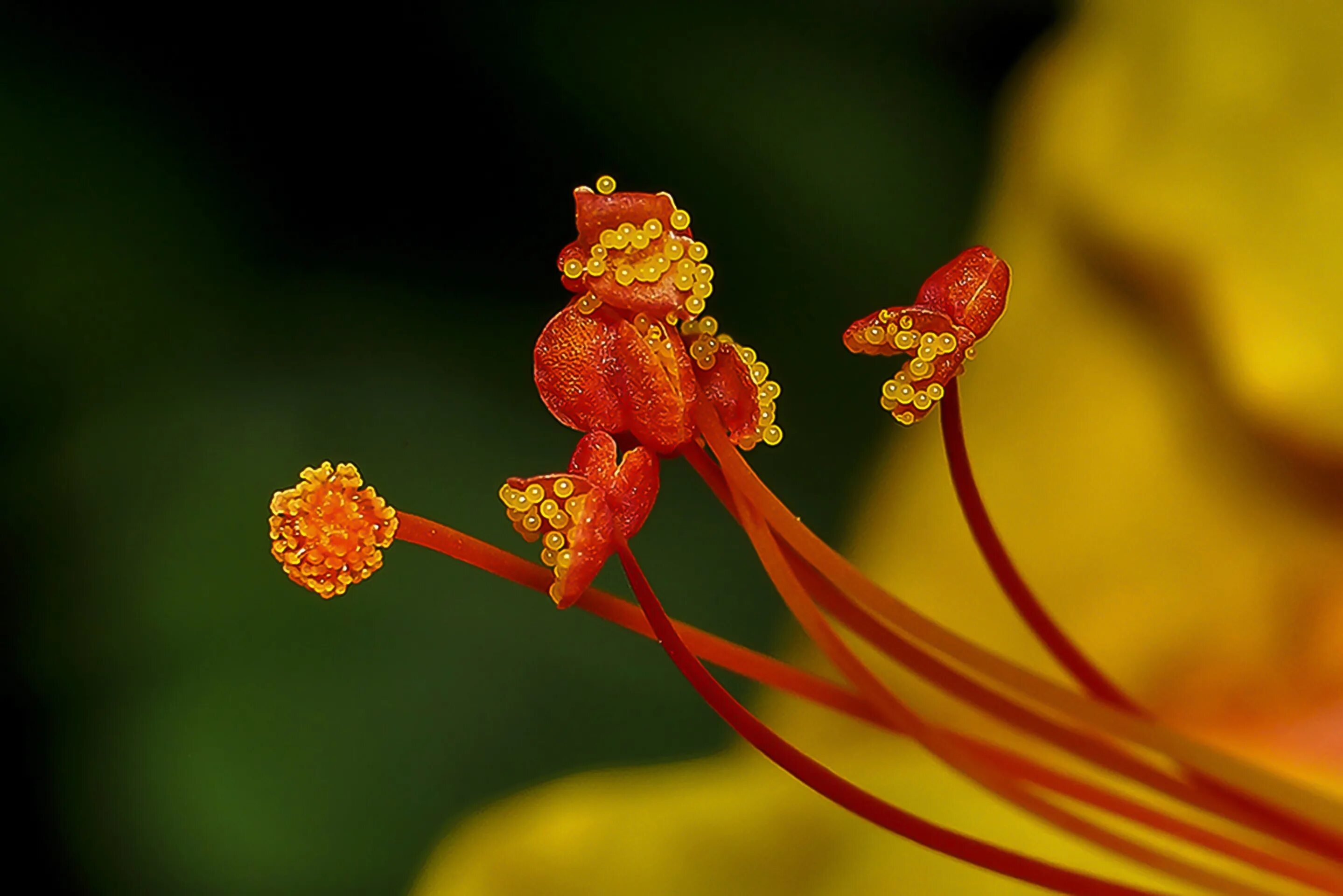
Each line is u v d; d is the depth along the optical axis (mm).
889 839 63
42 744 85
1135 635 66
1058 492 68
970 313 52
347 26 84
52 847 84
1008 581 55
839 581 52
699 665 52
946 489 70
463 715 86
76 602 85
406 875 84
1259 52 64
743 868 64
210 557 86
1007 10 85
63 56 84
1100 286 67
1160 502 65
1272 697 64
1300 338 63
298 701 85
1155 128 65
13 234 85
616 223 51
